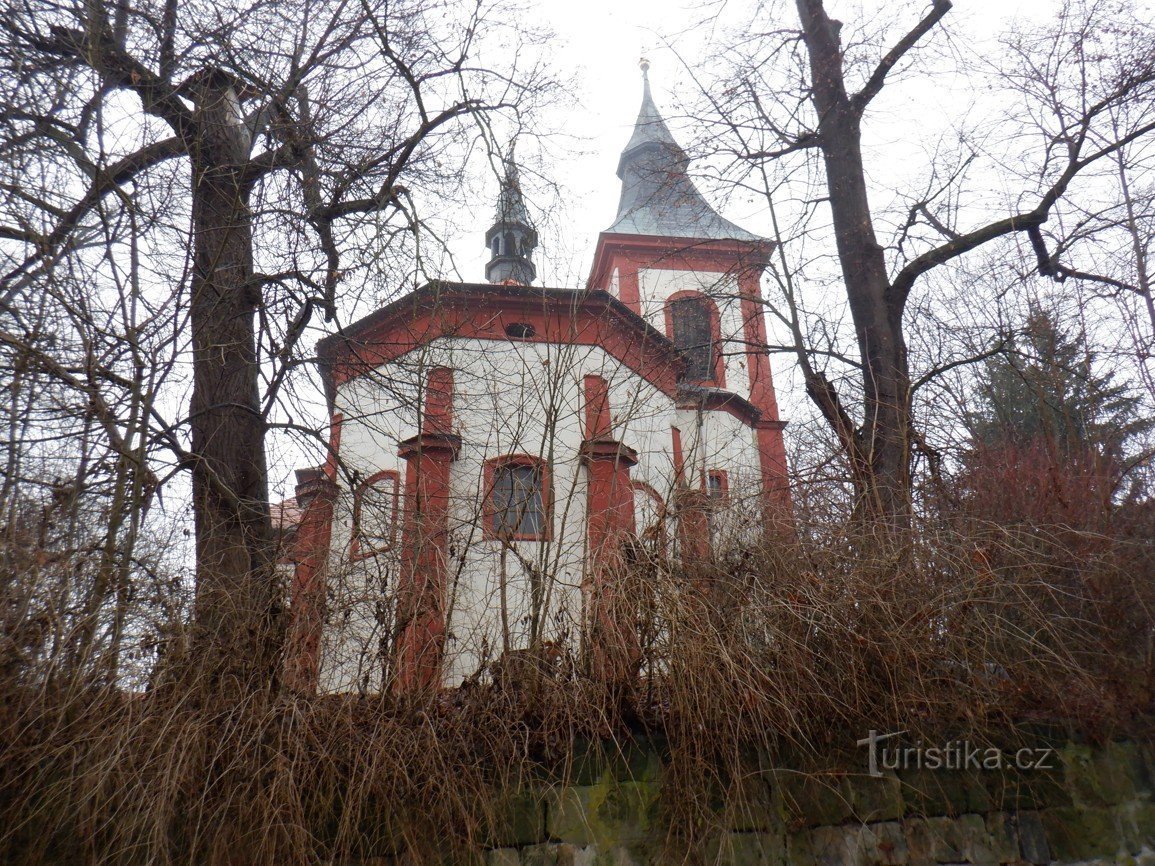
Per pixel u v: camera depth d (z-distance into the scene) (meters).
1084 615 5.92
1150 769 5.58
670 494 6.50
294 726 4.97
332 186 8.48
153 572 5.63
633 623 5.49
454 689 5.53
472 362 9.34
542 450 7.20
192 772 4.65
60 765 4.71
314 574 5.71
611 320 9.62
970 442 8.39
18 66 6.89
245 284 8.02
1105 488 6.87
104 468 6.09
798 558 5.88
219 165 8.15
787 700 5.26
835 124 10.50
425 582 5.75
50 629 5.08
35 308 6.26
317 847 4.75
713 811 5.11
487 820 4.99
